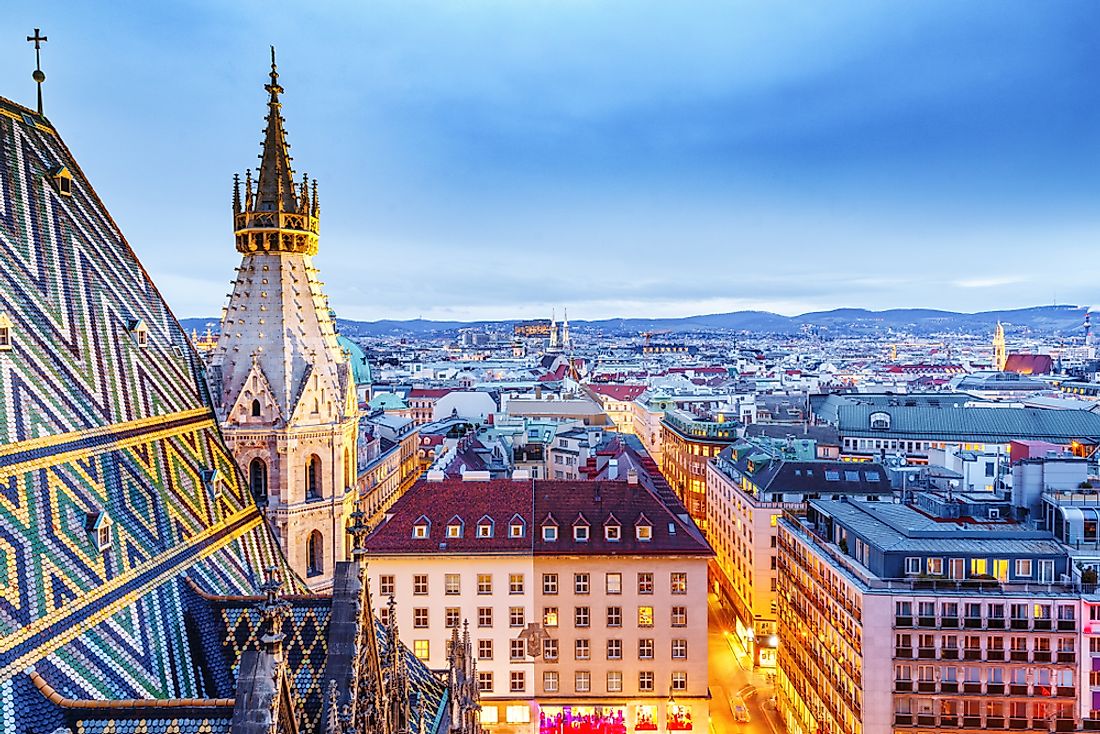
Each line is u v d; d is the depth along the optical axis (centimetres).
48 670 2859
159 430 4447
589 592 8800
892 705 7200
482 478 10019
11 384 3375
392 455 16562
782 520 10006
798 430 16525
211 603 3847
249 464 5397
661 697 8769
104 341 4309
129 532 3703
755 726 9356
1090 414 18875
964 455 12656
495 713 8762
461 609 8788
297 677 3550
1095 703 7019
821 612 8281
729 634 11944
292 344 5528
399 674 3753
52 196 4456
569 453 16488
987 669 7144
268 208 5547
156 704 2750
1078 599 7050
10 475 3150
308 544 5619
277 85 5638
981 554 7388
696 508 15950
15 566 2952
